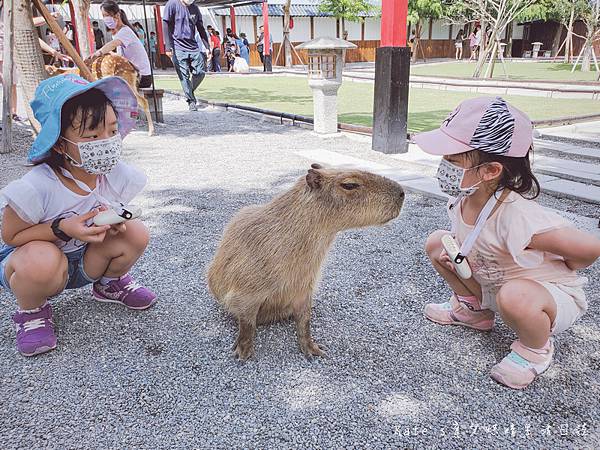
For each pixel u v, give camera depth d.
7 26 6.03
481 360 2.38
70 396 2.13
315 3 30.41
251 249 2.29
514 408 2.05
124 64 7.32
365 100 12.16
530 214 2.02
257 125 8.99
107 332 2.62
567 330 2.59
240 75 20.89
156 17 24.64
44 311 2.50
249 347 2.39
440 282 3.16
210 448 1.85
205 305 2.91
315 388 2.19
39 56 6.47
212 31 23.84
